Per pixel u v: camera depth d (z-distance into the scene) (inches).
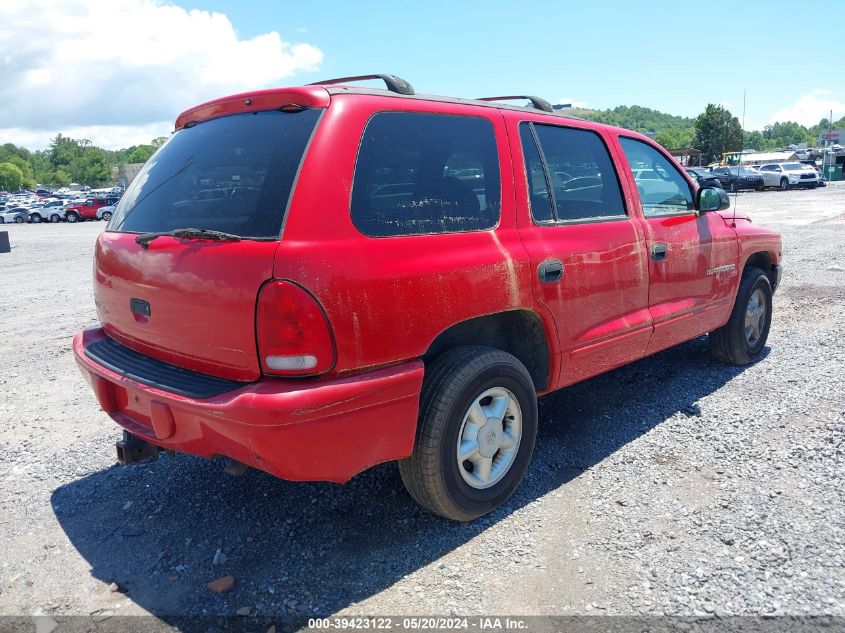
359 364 104.2
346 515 132.9
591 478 144.4
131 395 122.0
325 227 102.7
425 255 113.7
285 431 97.4
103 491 146.8
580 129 156.3
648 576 109.5
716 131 2327.8
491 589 108.2
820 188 1530.5
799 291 327.6
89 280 494.3
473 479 126.2
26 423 189.5
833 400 180.7
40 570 117.8
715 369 213.8
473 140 129.4
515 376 130.0
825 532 119.4
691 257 178.1
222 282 103.1
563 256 138.3
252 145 113.4
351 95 113.2
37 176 7790.4
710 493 135.2
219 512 135.9
